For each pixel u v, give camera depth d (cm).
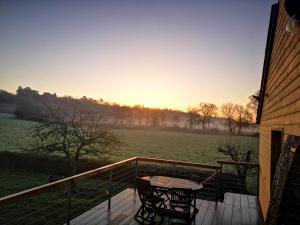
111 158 2006
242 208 539
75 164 1489
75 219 424
